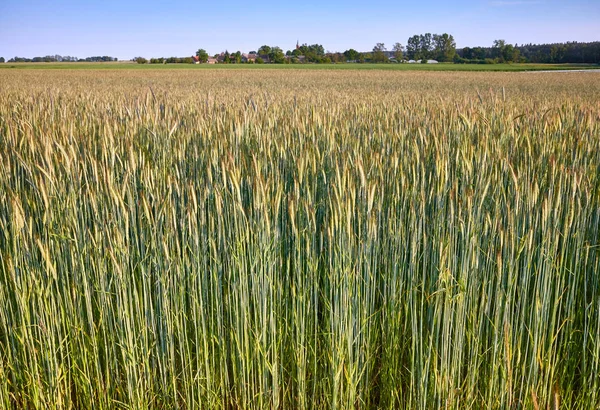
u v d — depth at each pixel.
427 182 3.21
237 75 32.72
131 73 36.78
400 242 2.73
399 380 2.73
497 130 4.63
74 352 2.77
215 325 2.82
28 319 2.59
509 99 9.41
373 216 2.55
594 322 2.71
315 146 3.44
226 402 2.77
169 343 2.64
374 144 4.25
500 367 2.55
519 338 2.53
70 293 2.73
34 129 4.59
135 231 2.73
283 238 3.06
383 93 13.31
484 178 2.95
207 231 2.88
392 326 2.68
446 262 2.62
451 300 2.44
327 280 2.83
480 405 2.63
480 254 2.72
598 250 2.84
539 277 2.46
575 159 3.30
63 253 2.78
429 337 2.68
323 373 2.79
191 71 41.28
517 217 2.64
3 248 3.04
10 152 3.97
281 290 2.79
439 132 4.18
